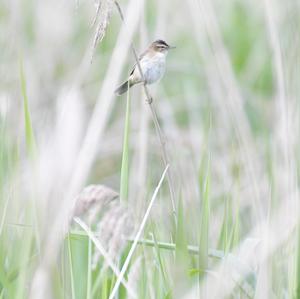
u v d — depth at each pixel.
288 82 7.91
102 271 7.24
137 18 8.55
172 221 7.70
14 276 6.71
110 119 14.78
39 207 6.56
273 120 14.16
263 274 6.48
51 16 15.83
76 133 9.32
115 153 14.19
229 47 18.61
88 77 15.34
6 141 8.38
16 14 11.65
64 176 7.31
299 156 7.16
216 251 7.18
